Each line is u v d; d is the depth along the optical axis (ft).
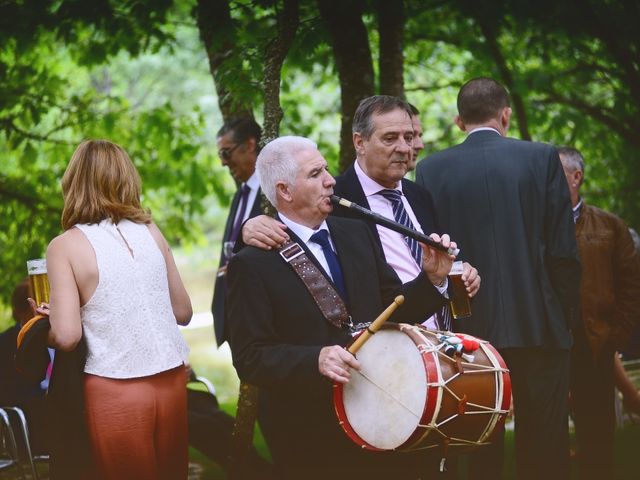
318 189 13.47
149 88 85.76
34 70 35.78
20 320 19.19
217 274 23.38
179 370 14.33
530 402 16.55
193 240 42.65
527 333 16.31
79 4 28.55
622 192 39.88
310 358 12.46
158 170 39.88
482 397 12.53
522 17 28.86
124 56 76.23
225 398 44.37
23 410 18.67
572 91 38.83
